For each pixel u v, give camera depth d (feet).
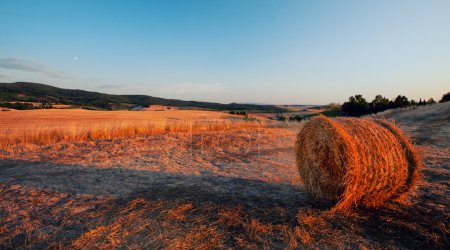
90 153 35.63
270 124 74.95
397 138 17.72
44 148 38.75
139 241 13.23
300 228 14.48
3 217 16.17
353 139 16.22
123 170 27.17
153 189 21.02
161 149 38.88
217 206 17.44
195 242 13.14
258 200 18.65
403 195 17.98
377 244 12.97
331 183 17.15
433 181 21.97
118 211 16.72
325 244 12.96
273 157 34.83
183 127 58.29
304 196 19.53
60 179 23.70
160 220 15.47
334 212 16.43
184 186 21.85
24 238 13.73
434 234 13.69
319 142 17.74
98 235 13.82
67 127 53.26
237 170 27.73
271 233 14.01
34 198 19.07
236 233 14.03
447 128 52.70
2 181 23.13
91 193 20.04
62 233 14.17
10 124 86.02
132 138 46.68
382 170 16.39
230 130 60.39
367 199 17.03
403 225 14.76
